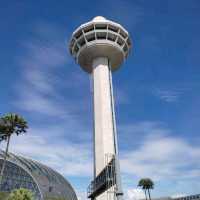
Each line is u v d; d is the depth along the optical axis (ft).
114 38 269.44
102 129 226.79
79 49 270.46
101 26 269.23
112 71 292.40
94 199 197.06
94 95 248.93
